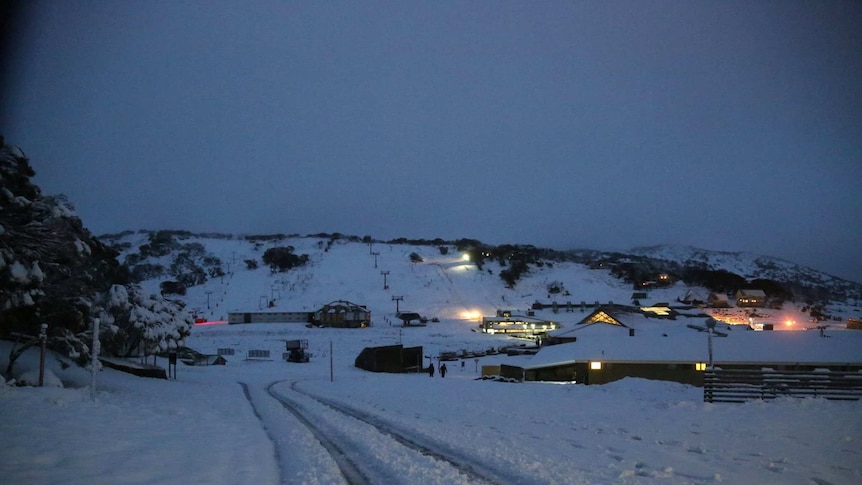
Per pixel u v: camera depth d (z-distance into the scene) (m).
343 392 28.73
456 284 159.12
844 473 9.69
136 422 14.52
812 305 127.88
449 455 11.06
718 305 122.75
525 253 186.12
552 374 40.75
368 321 113.31
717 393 20.70
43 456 9.83
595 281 164.38
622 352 35.44
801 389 20.44
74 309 27.58
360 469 10.02
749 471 9.69
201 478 8.83
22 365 25.03
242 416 18.16
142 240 195.75
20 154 24.23
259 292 152.00
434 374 56.25
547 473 9.25
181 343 46.28
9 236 21.59
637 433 13.66
